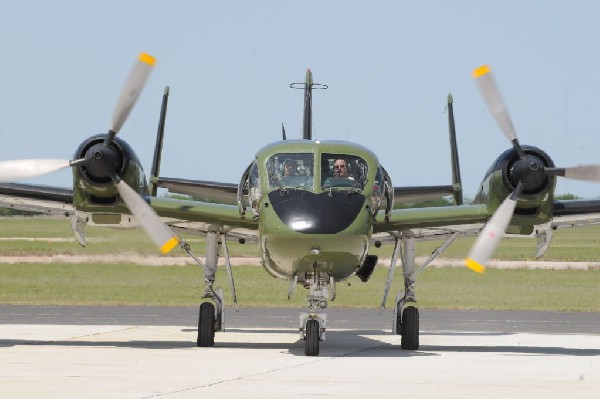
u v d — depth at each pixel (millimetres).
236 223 50781
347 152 48125
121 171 48125
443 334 63094
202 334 51375
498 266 139125
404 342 51281
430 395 34625
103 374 39281
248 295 102750
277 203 46031
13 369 40781
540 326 69688
